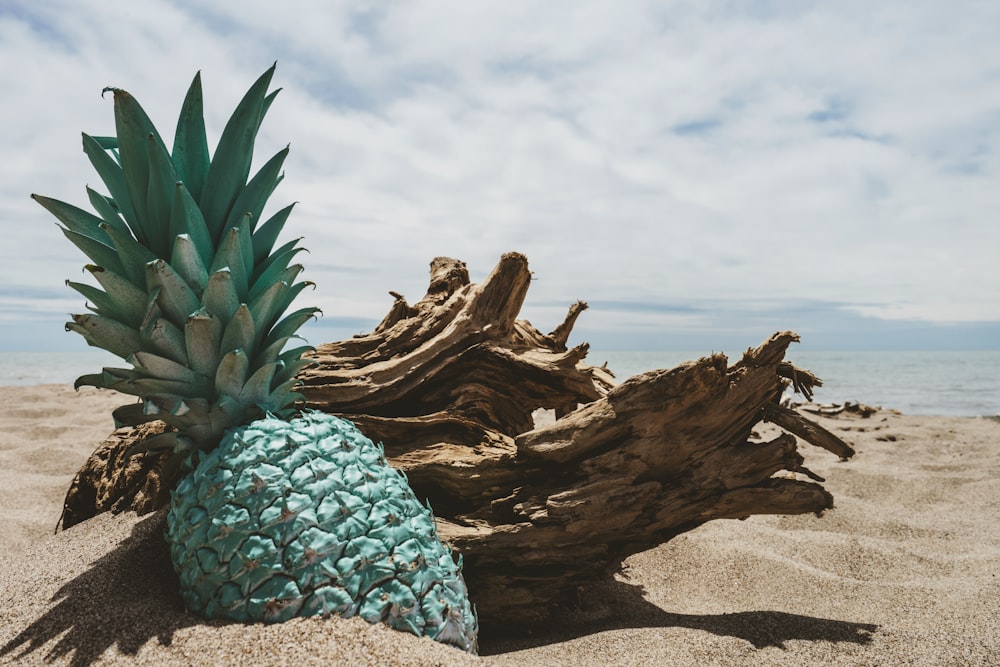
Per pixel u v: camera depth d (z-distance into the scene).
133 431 4.58
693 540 5.06
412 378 4.61
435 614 2.56
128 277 2.79
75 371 27.38
